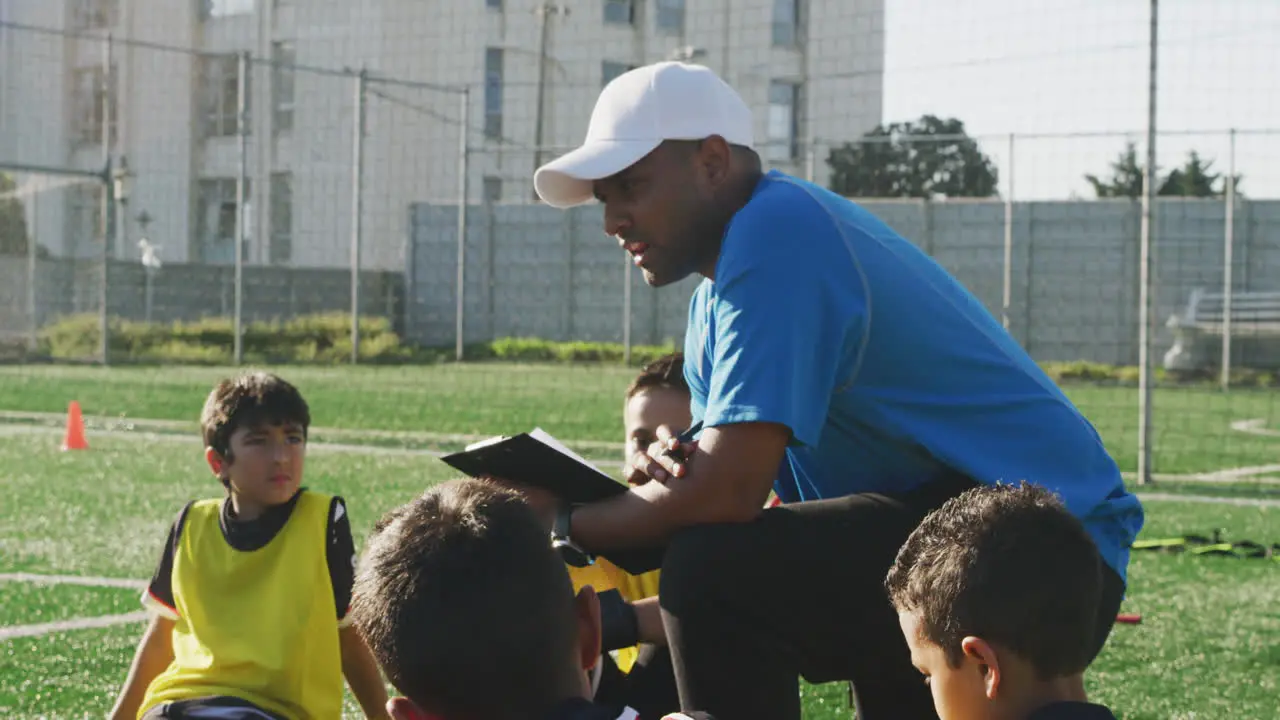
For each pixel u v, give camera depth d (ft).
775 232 8.41
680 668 8.54
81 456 34.73
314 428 44.62
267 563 10.22
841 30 71.00
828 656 8.55
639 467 8.71
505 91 98.84
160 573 10.50
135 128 99.09
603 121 8.91
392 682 5.66
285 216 97.25
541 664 5.51
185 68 99.09
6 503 27.04
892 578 6.94
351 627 10.45
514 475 8.85
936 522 6.78
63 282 81.97
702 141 8.79
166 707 9.78
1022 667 6.37
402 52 98.17
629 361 73.72
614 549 8.71
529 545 5.68
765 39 77.97
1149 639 16.79
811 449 9.12
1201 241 73.46
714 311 8.99
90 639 16.01
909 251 8.97
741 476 8.25
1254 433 49.52
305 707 10.00
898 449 8.70
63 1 99.86
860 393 8.61
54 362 71.51
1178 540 23.63
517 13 98.58
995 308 76.33
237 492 10.39
